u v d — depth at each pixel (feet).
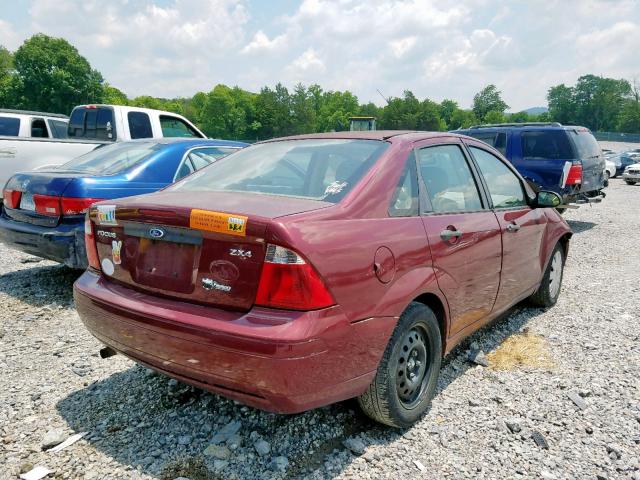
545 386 11.37
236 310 7.63
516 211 13.71
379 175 9.39
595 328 14.90
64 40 254.27
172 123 35.65
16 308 16.01
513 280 13.37
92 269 9.93
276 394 7.27
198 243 7.98
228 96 437.58
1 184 26.35
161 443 9.00
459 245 10.57
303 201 8.69
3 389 10.87
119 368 11.94
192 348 7.68
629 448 9.15
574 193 32.55
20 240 16.75
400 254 8.92
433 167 11.00
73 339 13.67
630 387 11.35
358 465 8.50
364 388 8.43
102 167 18.28
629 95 453.99
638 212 46.85
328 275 7.57
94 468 8.30
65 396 10.61
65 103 252.21
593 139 36.14
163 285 8.43
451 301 10.41
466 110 523.29
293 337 7.13
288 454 8.77
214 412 10.03
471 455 8.87
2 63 263.29
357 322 7.99
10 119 34.94
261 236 7.38
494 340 13.98
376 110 486.38
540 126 34.50
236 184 10.28
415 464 8.56
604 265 24.09
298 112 442.91
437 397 10.85
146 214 8.46
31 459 8.51
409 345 9.41
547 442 9.25
